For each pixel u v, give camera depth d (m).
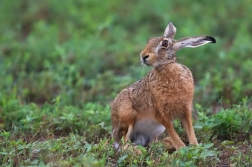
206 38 16.84
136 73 24.41
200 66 25.06
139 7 33.12
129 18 32.25
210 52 26.25
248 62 24.03
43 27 29.81
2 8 33.84
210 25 30.47
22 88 23.41
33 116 18.59
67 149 15.31
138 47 27.53
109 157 15.27
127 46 27.75
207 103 21.23
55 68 25.33
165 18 30.91
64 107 19.92
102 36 29.59
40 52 27.02
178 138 16.23
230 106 20.48
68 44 27.55
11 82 23.34
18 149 15.30
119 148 16.00
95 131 17.67
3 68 24.66
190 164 14.04
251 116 17.41
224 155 15.54
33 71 25.86
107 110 18.98
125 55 26.84
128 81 23.69
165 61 16.20
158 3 33.41
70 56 26.42
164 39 16.36
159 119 16.39
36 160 14.74
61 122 18.44
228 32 30.17
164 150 15.77
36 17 33.09
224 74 24.36
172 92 16.03
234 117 17.34
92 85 23.48
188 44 16.69
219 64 25.31
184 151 14.67
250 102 20.98
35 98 23.14
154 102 16.30
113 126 17.44
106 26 29.48
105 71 25.34
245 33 28.55
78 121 18.50
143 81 16.73
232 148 15.55
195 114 18.88
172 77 16.03
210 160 14.82
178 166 14.07
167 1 33.62
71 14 32.59
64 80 23.23
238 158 14.79
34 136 17.41
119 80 24.00
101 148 15.22
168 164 14.34
